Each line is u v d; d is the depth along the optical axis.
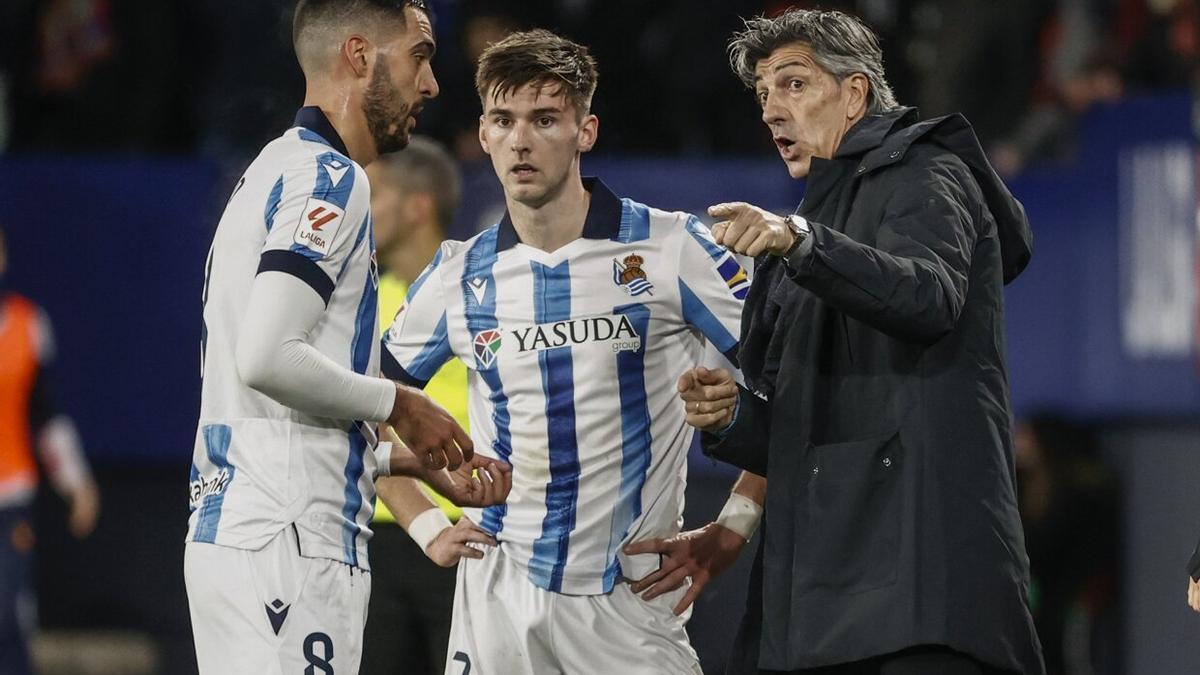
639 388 14.84
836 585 12.54
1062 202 26.61
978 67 30.66
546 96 14.34
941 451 12.52
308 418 13.00
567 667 14.88
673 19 31.05
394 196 19.23
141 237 27.95
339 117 13.56
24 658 26.42
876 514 12.54
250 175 13.23
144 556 28.23
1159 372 25.83
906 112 13.20
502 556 15.08
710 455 14.03
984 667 12.75
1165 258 25.80
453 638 15.29
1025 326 26.75
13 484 26.36
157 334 27.89
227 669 12.69
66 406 27.83
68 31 32.34
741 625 13.76
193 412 27.78
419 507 15.49
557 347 14.72
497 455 15.08
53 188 28.06
